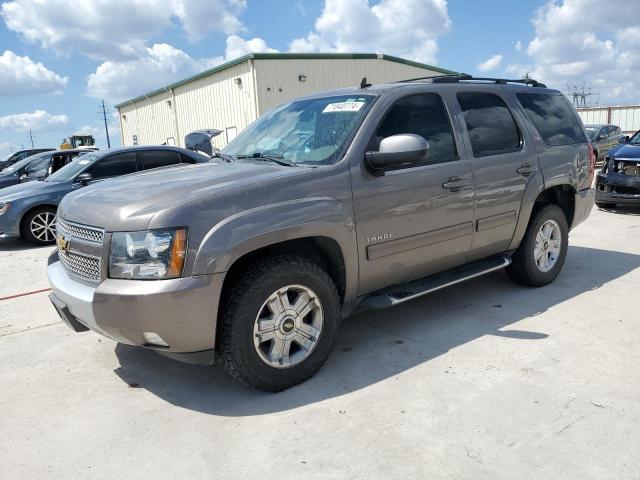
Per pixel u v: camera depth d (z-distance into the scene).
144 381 3.65
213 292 3.01
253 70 21.05
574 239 7.41
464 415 3.00
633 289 5.07
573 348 3.80
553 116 5.25
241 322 3.14
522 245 4.94
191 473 2.64
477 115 4.51
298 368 3.41
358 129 3.73
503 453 2.65
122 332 3.05
